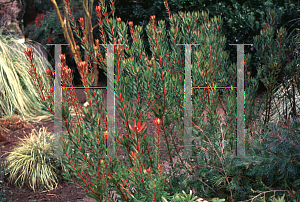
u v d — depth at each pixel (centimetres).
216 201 177
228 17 551
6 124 455
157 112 190
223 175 196
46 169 299
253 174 190
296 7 488
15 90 494
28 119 486
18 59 555
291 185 186
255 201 179
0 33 624
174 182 213
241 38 545
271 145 180
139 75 182
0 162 331
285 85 274
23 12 903
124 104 175
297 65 264
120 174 161
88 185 157
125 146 178
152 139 216
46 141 337
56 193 282
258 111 250
